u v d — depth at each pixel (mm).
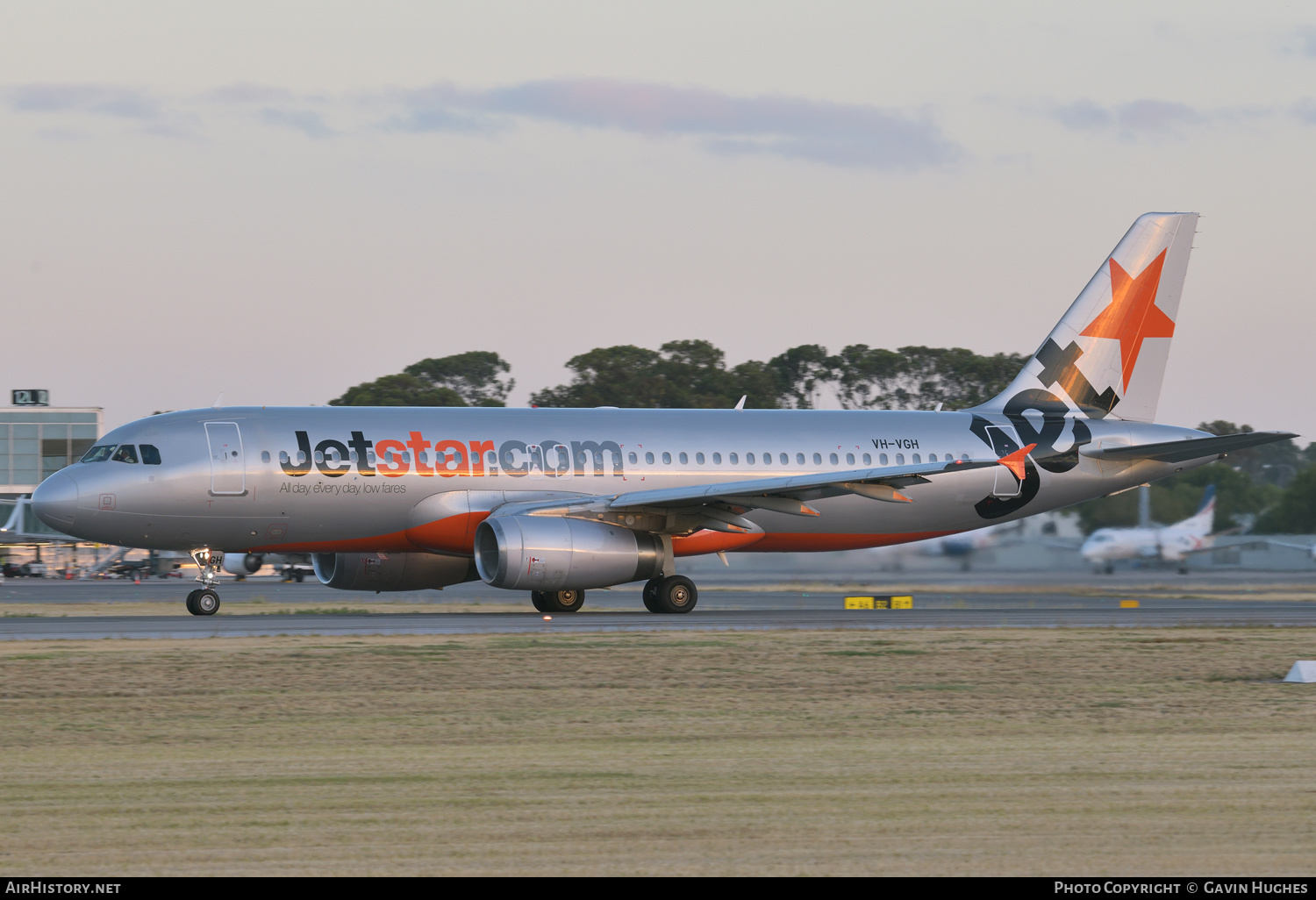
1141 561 199625
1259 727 60375
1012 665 82125
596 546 120562
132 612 134250
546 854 37469
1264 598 164125
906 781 47719
